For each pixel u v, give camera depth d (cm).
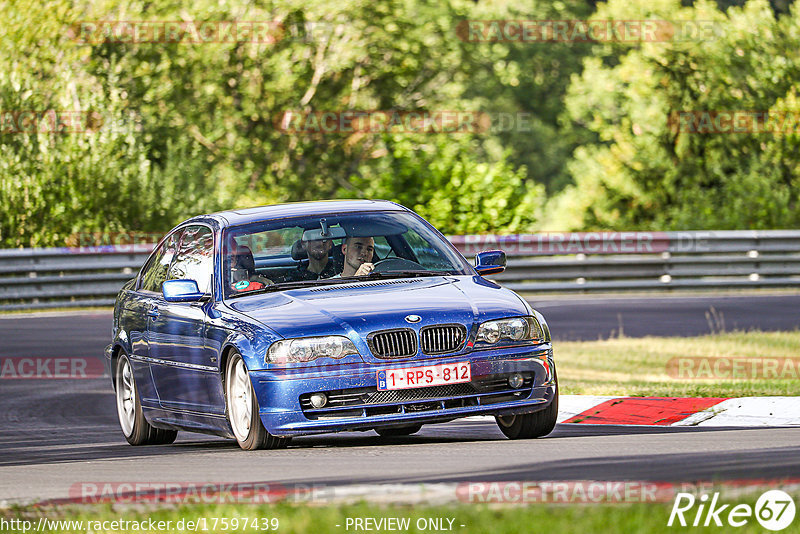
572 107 15012
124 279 6650
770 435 2241
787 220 9200
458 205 7050
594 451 2044
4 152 8019
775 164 9812
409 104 12138
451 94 12306
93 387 3981
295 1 10975
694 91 11056
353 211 2603
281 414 2158
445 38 12150
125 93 9669
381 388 2156
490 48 15575
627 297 6544
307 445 2442
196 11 10544
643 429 2603
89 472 2158
